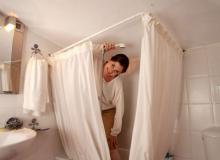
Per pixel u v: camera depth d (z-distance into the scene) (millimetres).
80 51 1233
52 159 1515
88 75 1181
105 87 1458
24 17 1411
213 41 1419
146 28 920
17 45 1414
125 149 1649
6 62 1342
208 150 1228
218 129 1303
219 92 1376
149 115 873
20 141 942
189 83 1507
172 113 1279
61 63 1403
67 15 1327
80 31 1484
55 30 1521
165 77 1095
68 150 1408
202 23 1216
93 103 1168
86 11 1259
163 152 1193
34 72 1326
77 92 1265
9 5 1309
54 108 1513
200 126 1416
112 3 1155
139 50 1547
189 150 1434
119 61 1390
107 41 1525
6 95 1338
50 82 1537
